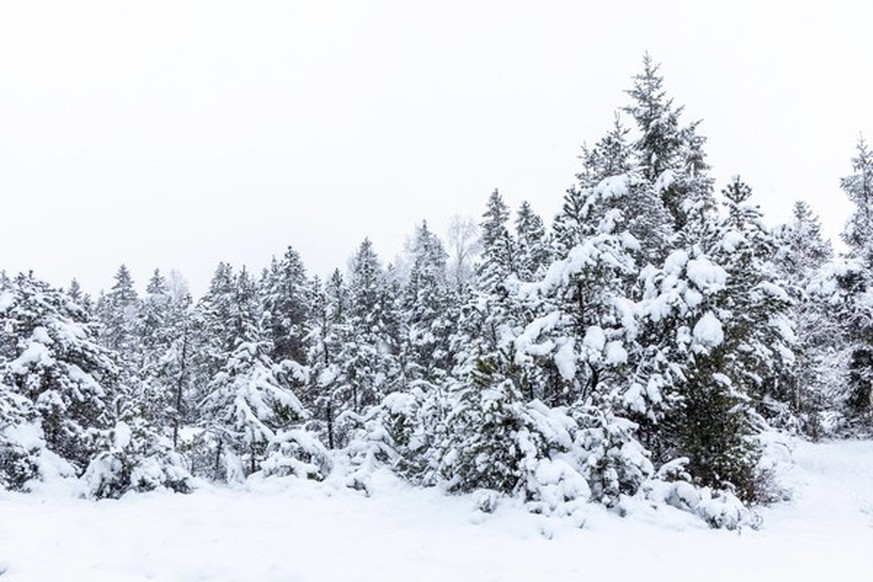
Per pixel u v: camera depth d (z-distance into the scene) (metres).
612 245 14.50
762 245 17.95
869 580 7.77
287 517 10.72
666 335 14.14
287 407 21.78
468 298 20.91
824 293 28.25
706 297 13.49
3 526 9.12
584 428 12.26
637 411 13.23
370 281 36.31
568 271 13.77
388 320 35.38
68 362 16.81
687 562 8.45
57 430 15.65
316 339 25.47
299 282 33.75
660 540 9.56
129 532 9.28
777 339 17.38
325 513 11.38
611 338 13.95
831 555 9.05
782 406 26.61
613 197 18.64
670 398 13.05
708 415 13.46
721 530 10.59
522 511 10.55
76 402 16.31
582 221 14.81
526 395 14.12
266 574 7.50
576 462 11.70
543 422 11.95
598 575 7.77
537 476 10.95
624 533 9.76
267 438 20.66
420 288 39.72
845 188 33.16
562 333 14.30
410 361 27.98
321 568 7.73
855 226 32.09
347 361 23.12
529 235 26.00
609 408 12.12
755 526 11.09
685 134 23.69
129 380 23.14
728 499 11.34
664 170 23.11
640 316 13.93
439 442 14.48
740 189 17.94
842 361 28.22
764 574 7.96
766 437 20.61
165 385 29.73
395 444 17.08
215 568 7.71
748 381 15.48
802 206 34.75
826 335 28.77
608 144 20.77
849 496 15.64
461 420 12.76
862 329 27.95
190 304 30.39
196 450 21.20
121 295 57.53
